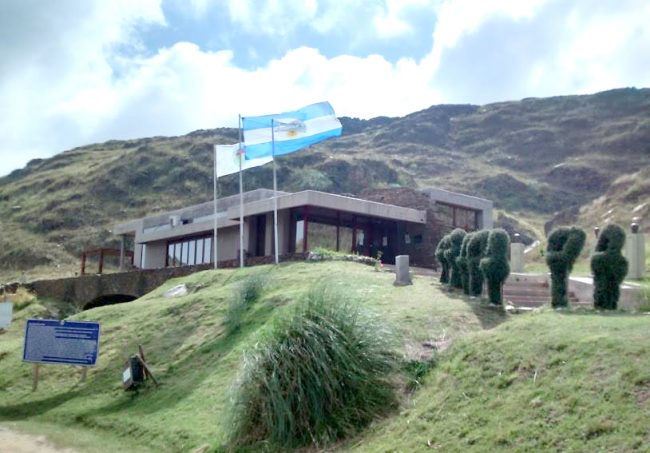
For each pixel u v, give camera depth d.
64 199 70.31
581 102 98.31
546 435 7.02
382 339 10.37
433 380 9.52
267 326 10.90
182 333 17.05
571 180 76.56
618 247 11.20
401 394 9.59
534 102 102.56
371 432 8.86
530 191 73.94
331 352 9.77
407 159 86.56
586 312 10.73
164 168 75.56
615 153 81.06
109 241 59.31
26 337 15.87
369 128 107.38
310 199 25.70
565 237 11.95
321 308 10.38
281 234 28.14
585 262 23.25
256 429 9.58
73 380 16.06
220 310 17.69
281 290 17.92
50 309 30.92
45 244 59.41
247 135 25.70
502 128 96.44
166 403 12.80
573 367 8.02
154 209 66.69
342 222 28.64
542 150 87.12
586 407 7.18
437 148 93.56
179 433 10.87
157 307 19.94
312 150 79.25
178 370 14.58
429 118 103.31
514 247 20.45
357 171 71.88
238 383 9.82
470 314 12.27
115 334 18.38
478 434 7.57
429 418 8.48
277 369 9.56
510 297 15.14
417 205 29.14
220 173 27.70
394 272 20.17
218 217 31.64
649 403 6.82
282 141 25.77
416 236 29.02
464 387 8.79
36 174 87.31
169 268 29.34
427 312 12.47
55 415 13.85
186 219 35.41
